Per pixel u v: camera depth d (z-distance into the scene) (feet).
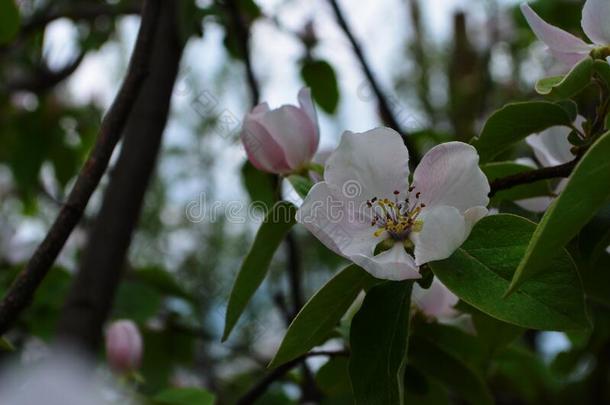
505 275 0.75
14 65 2.17
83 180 0.89
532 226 0.76
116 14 1.86
